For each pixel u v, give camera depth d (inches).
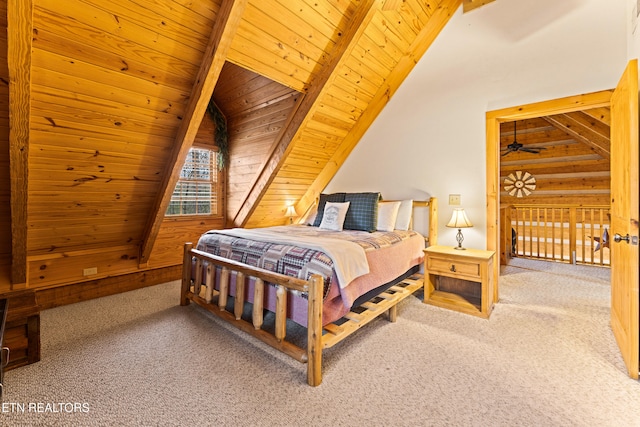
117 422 55.0
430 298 115.6
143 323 98.7
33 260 113.3
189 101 99.2
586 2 98.8
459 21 126.1
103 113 88.5
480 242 121.6
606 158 189.9
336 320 86.0
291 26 100.1
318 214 151.2
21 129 74.4
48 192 97.7
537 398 60.9
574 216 183.3
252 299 90.2
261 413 57.3
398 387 65.0
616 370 70.0
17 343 71.7
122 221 125.3
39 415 56.7
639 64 79.7
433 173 134.8
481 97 120.8
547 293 126.3
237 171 169.0
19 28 60.5
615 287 86.5
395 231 127.4
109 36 76.1
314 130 146.6
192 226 164.2
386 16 117.1
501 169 238.7
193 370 71.5
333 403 60.1
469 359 75.7
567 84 102.3
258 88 134.6
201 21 83.5
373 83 143.7
